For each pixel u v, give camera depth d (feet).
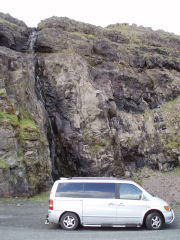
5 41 86.33
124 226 31.04
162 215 31.81
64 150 76.38
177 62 113.91
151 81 100.94
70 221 31.09
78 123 76.95
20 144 57.06
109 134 79.46
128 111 92.32
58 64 85.30
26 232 29.32
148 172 84.12
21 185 52.08
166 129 92.48
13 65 71.41
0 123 55.06
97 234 28.76
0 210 41.96
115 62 98.94
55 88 81.56
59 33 94.07
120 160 80.12
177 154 87.76
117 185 32.09
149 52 111.86
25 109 67.26
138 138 87.66
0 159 51.96
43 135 67.72
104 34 111.04
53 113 79.71
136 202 31.50
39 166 58.75
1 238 26.50
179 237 27.55
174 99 103.04
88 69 88.17
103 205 31.24
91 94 81.20
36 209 43.93
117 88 92.07
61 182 32.35
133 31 128.57
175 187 73.72
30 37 94.02
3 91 61.98
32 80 78.64
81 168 74.23
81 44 94.63
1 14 95.25
